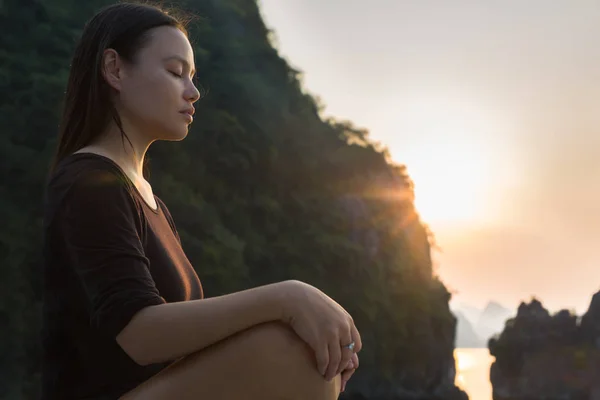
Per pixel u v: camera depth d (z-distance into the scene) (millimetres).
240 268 44438
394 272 69125
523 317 88062
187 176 50969
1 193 36500
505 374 86938
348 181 70750
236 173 55219
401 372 63906
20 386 33500
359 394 56469
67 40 46344
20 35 46312
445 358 72500
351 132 80562
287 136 62406
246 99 59000
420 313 68000
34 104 39469
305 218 60125
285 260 55406
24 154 37219
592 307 84500
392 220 76750
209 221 44812
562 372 82125
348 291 57438
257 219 56469
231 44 62312
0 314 34031
